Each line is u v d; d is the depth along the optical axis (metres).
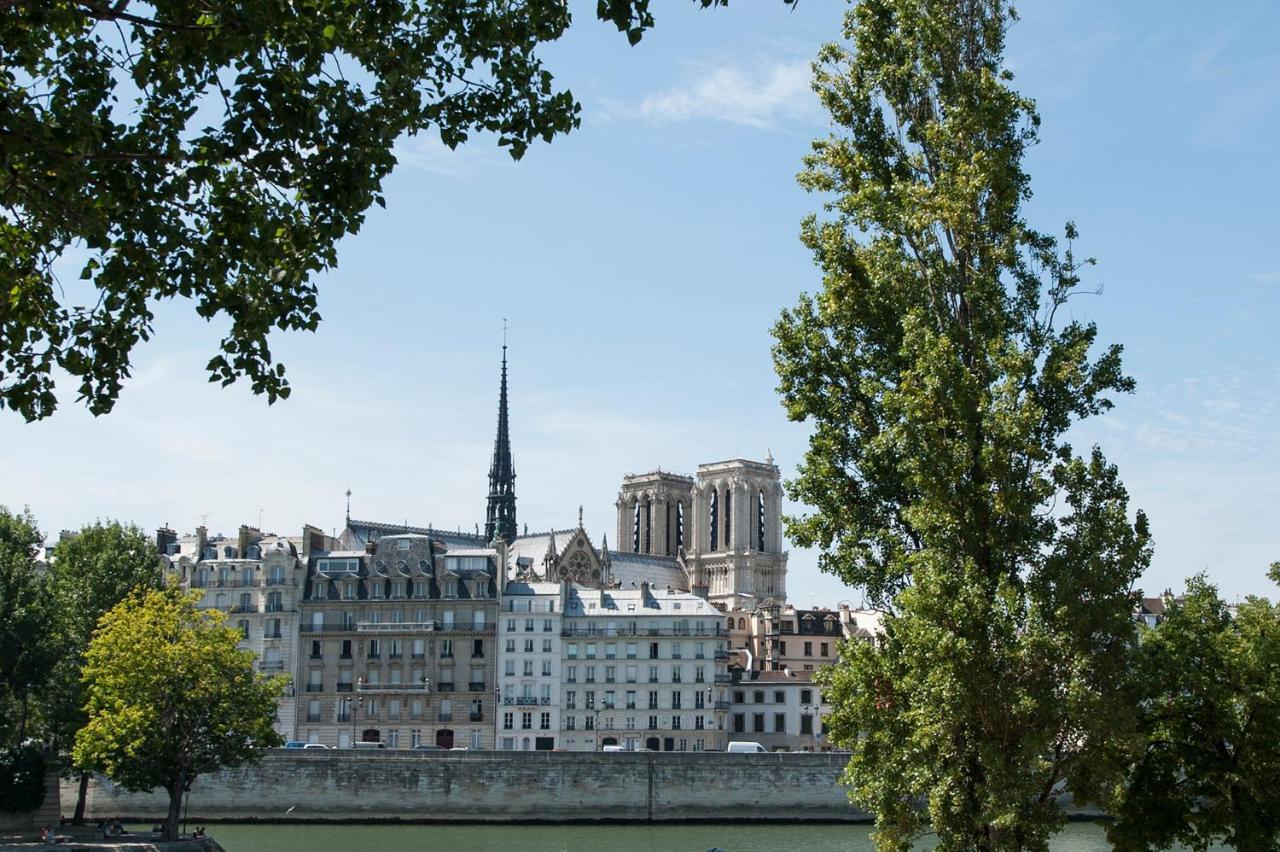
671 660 166.00
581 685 165.12
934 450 42.94
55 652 118.56
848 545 46.88
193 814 133.75
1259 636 52.41
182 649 102.69
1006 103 46.28
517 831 126.50
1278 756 49.69
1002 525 42.94
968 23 48.19
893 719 44.34
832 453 47.53
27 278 29.62
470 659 165.00
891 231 46.78
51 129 25.06
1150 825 50.22
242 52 26.33
